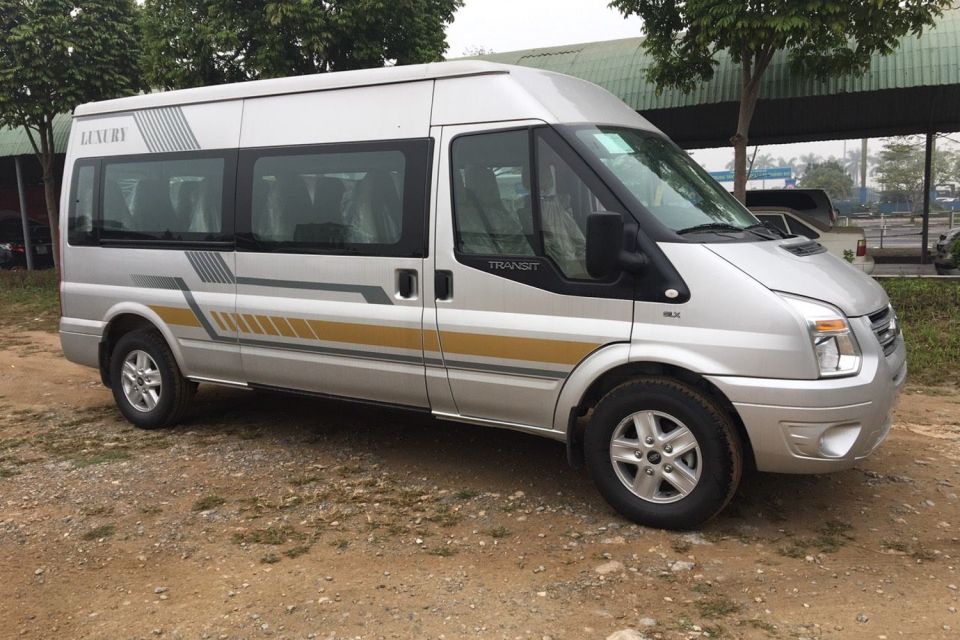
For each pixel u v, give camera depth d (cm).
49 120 1567
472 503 451
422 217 462
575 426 440
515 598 342
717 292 382
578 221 415
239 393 714
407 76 472
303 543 402
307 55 1174
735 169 1052
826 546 387
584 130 435
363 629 320
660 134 506
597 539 400
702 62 1034
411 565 376
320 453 543
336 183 495
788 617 323
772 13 869
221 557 388
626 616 326
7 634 322
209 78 1198
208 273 554
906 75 1254
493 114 441
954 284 1083
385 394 495
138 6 1484
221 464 523
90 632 322
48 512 446
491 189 440
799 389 368
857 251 1231
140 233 590
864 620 320
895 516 422
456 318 452
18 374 841
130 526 426
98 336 620
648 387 402
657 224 400
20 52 1409
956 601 334
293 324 516
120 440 584
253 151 531
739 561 373
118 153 602
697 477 395
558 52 1595
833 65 993
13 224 2123
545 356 427
